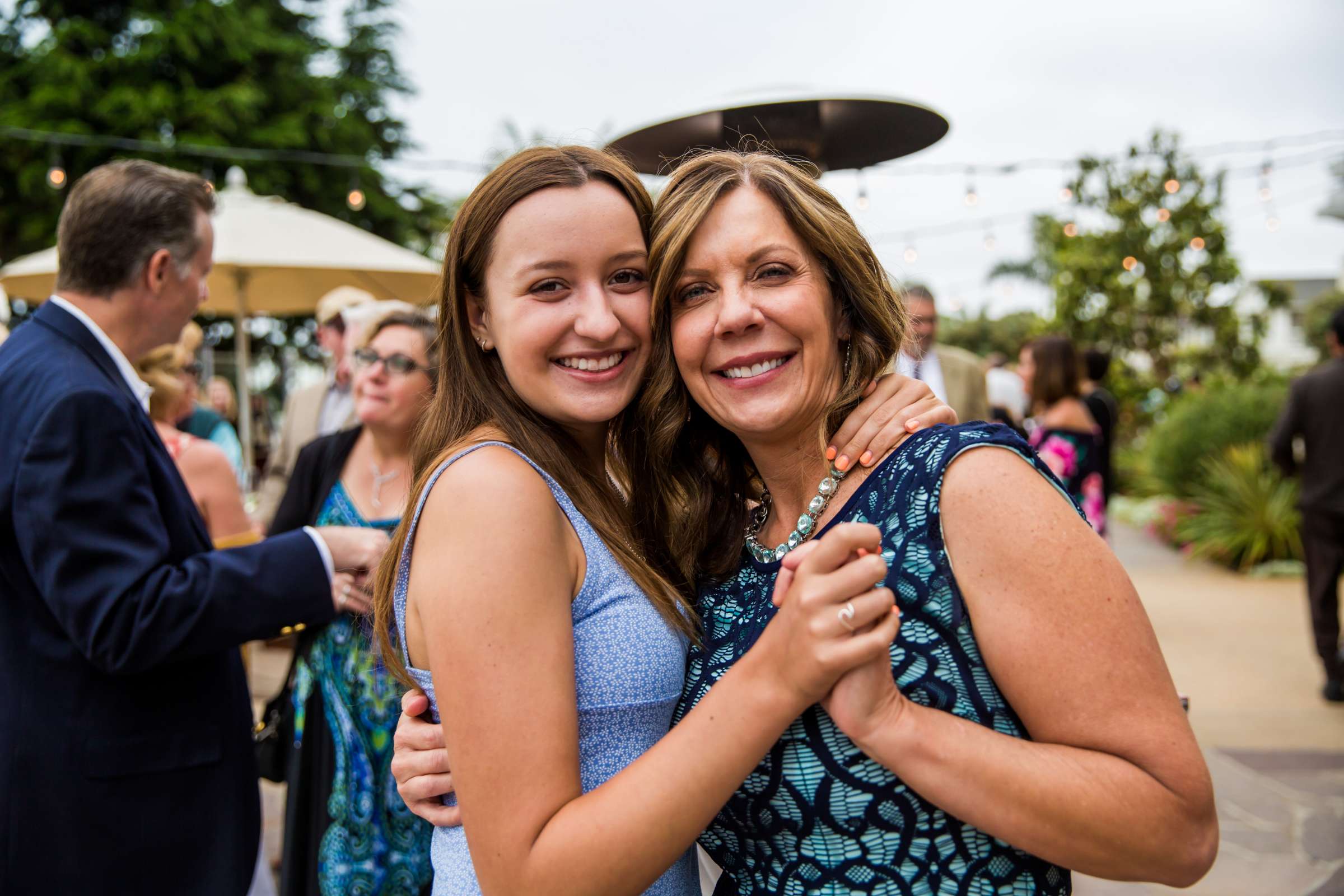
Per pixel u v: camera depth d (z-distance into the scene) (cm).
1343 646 562
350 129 1869
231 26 1764
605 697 117
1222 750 418
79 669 167
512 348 123
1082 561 99
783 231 120
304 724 213
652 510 140
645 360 130
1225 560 882
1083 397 547
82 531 160
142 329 187
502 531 107
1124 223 1479
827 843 110
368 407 229
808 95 181
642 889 100
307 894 211
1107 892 300
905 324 126
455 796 131
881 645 95
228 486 261
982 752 97
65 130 1583
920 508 106
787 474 129
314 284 632
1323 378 483
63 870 164
